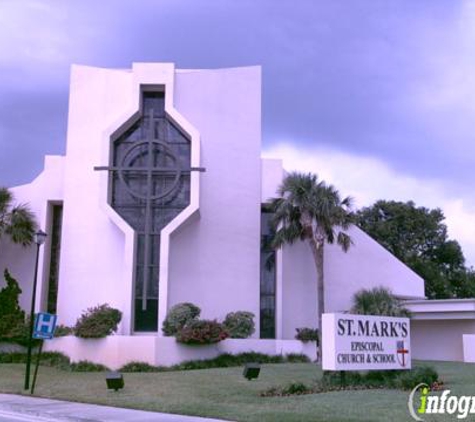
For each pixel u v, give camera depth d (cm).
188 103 3709
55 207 3912
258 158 3759
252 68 3831
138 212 3516
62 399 1831
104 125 3659
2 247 3800
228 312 3547
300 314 3806
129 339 2939
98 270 3494
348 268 4062
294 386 1847
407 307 4112
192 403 1652
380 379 2000
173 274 3503
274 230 3716
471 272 6569
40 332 1944
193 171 3494
